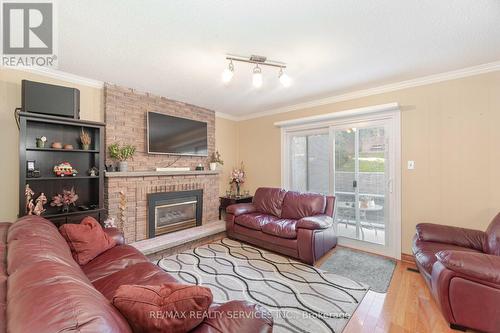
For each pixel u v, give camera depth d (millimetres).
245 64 2516
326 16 1714
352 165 3494
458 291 1649
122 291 913
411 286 2330
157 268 1777
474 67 2553
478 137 2564
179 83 3102
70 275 883
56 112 2443
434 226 2461
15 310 646
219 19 1755
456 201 2686
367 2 1564
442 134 2773
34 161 2564
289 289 2244
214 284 2328
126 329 757
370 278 2490
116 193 3041
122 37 1996
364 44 2102
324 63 2479
